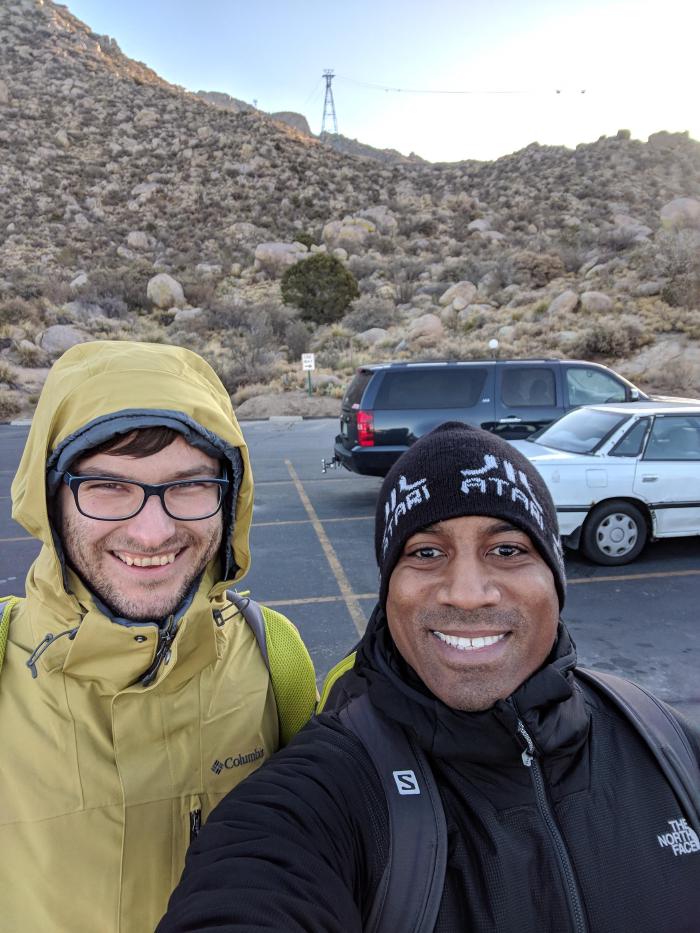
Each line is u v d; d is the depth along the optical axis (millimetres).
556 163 67000
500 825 1000
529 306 28859
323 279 32875
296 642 1432
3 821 1078
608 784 1070
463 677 1070
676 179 61781
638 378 19812
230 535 1286
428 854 953
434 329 27797
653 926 975
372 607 5133
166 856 1123
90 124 69000
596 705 1198
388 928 933
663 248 29547
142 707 1148
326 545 6809
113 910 1073
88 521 1103
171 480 1132
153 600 1139
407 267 41719
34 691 1136
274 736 1339
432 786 1010
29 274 36906
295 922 811
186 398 1136
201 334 30266
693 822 1059
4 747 1112
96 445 1078
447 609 1096
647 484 6020
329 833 943
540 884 970
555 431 6988
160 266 42781
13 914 1055
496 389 8258
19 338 26109
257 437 15188
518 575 1116
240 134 70125
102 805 1097
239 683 1298
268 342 28562
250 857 891
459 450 1179
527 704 1047
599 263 33719
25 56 78750
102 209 55281
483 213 56875
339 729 1117
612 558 6070
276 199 59719
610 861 1003
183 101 78562
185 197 58875
